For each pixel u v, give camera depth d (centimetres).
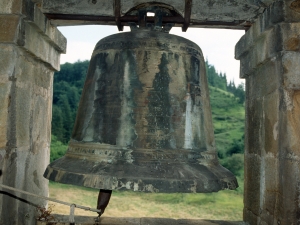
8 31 204
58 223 271
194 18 240
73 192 934
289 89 202
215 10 237
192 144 188
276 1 206
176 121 188
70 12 239
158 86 189
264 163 231
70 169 179
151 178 167
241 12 237
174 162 178
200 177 174
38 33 240
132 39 197
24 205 234
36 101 256
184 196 977
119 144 180
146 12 219
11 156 210
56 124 1633
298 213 194
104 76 197
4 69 205
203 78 212
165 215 798
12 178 213
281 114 203
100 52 204
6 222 207
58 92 2291
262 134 236
